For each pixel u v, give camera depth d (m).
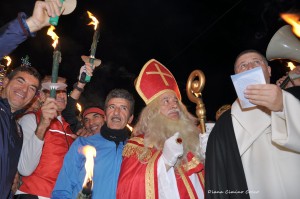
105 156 2.95
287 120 2.13
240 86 2.18
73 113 3.67
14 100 2.71
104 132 3.11
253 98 2.12
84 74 3.49
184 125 3.12
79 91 3.57
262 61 2.62
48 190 3.03
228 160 2.48
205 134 2.97
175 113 3.14
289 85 2.74
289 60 3.02
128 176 2.79
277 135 2.19
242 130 2.54
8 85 2.75
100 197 2.76
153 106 3.17
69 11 2.35
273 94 2.10
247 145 2.46
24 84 2.75
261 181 2.36
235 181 2.40
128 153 2.93
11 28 2.07
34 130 3.04
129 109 3.21
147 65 3.36
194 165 2.91
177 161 2.92
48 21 2.17
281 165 2.34
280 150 2.37
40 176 3.05
